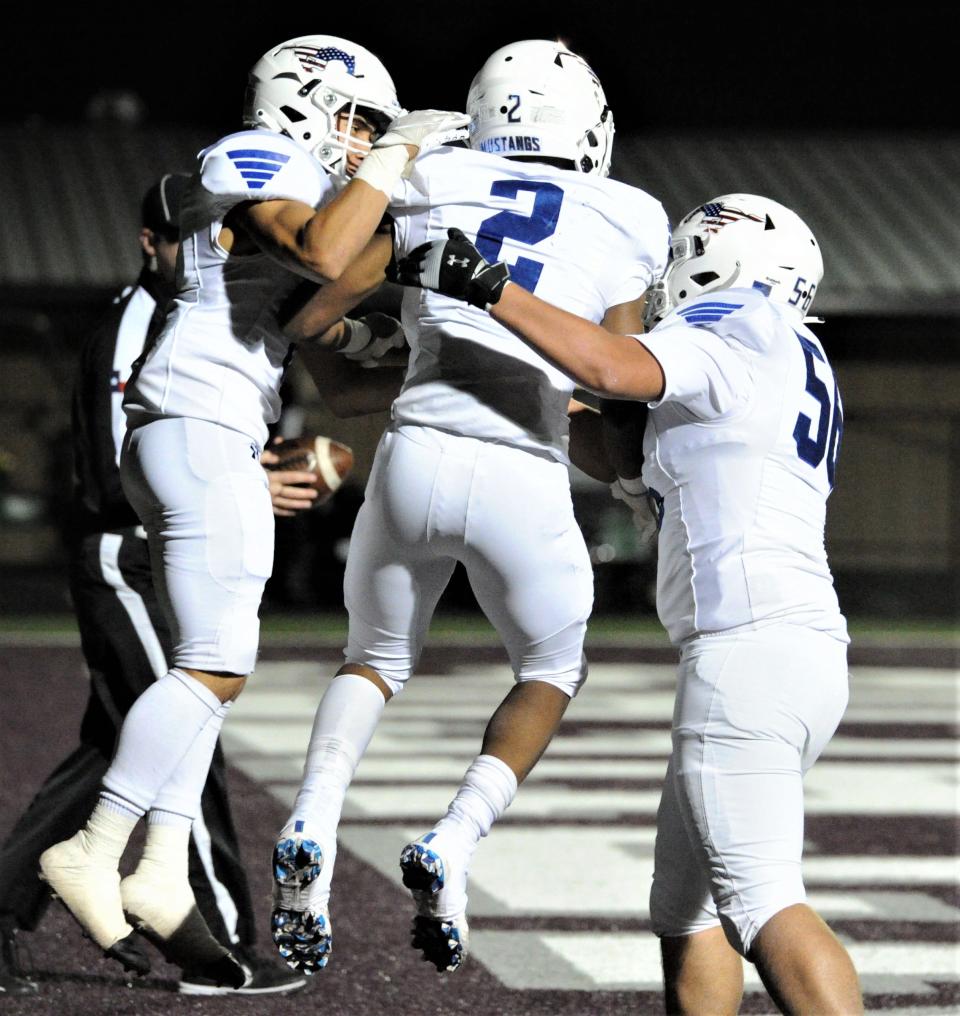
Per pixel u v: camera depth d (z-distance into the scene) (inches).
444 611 2608.3
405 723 1379.2
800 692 454.0
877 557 3041.3
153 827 534.6
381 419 2684.5
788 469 470.6
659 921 500.4
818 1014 432.5
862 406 3053.6
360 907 757.9
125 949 525.3
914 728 1412.4
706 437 468.8
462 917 474.6
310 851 464.8
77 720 1357.0
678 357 461.1
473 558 503.5
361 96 543.2
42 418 2861.7
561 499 509.4
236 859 626.5
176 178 631.8
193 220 524.4
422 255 470.6
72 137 3435.0
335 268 487.5
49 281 2805.1
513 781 498.0
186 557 518.9
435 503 497.4
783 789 451.5
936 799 1069.1
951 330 3036.4
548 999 625.3
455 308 503.8
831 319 3034.0
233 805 997.2
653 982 650.2
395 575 511.2
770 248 499.2
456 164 508.1
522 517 499.2
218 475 518.9
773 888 446.6
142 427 527.8
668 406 474.3
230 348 522.9
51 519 2824.8
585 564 518.6
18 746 1207.6
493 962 676.7
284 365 538.0
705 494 468.1
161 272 632.4
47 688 1578.5
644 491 511.5
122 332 630.5
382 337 560.1
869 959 692.7
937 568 3031.5
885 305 2938.0
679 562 470.6
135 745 520.7
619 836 938.1
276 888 468.8
